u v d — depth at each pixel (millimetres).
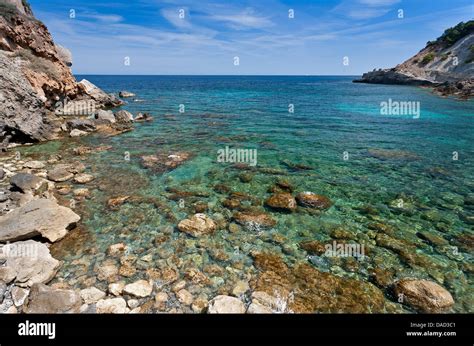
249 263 7391
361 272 7184
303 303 6066
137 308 5762
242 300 6145
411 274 7168
